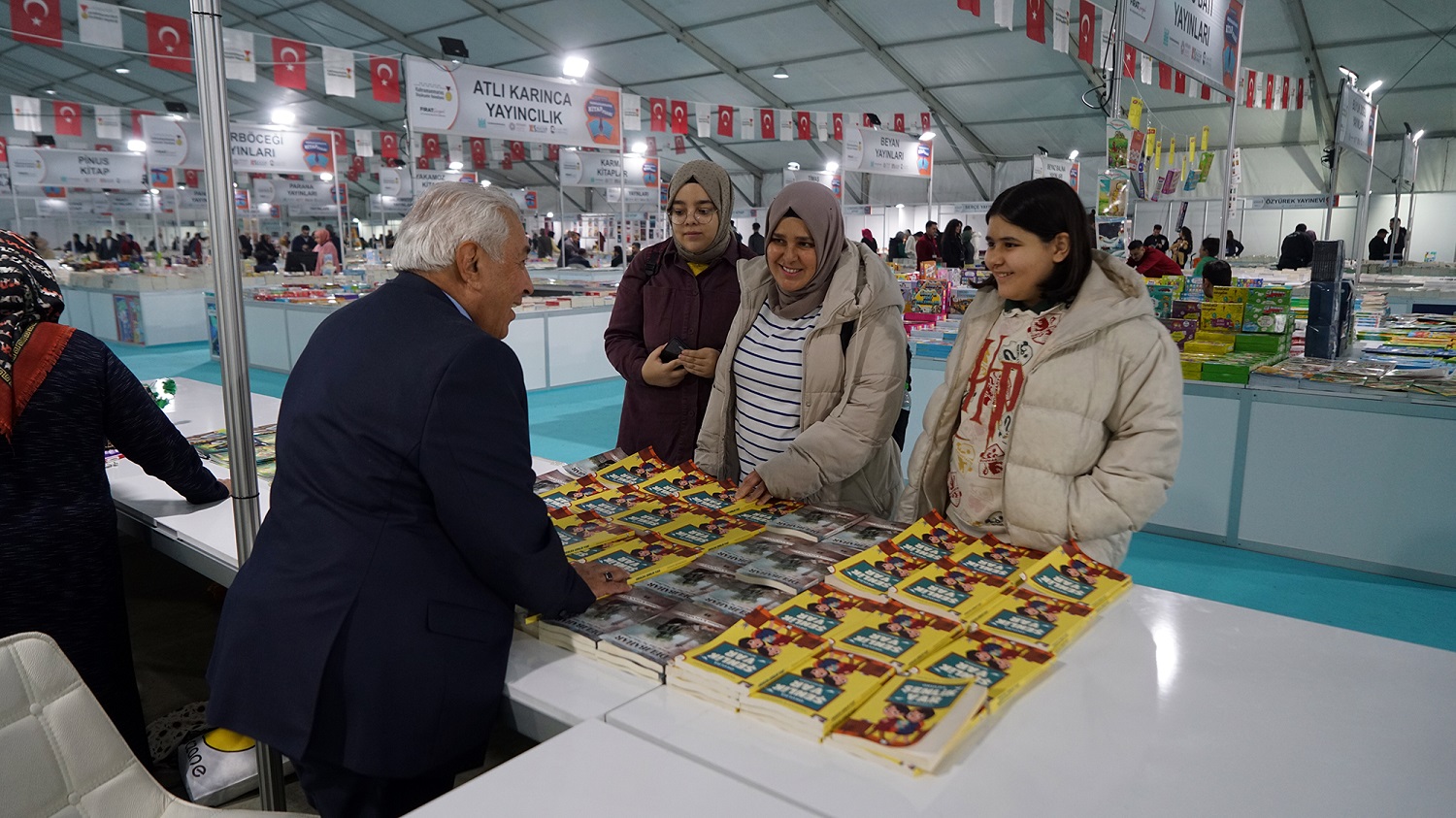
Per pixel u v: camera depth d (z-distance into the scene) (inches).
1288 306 158.4
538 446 220.2
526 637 51.3
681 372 83.2
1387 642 48.9
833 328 71.1
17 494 64.3
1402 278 410.3
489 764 84.7
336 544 42.6
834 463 68.9
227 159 52.9
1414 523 129.2
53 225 864.3
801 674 42.8
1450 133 601.9
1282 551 141.3
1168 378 55.4
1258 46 488.1
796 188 70.6
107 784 44.8
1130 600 54.4
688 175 82.8
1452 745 38.9
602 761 37.5
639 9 543.2
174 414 118.3
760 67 622.5
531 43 612.4
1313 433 135.5
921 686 41.6
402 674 41.9
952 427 66.2
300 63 217.6
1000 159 766.5
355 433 42.4
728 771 37.1
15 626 64.3
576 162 534.3
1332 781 36.2
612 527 66.1
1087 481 57.0
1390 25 452.1
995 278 61.6
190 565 71.9
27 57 705.0
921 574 54.7
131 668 73.1
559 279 502.9
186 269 470.0
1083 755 38.0
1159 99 579.5
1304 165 647.8
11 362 62.8
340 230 473.4
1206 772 36.7
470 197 46.9
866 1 506.9
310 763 44.8
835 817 33.6
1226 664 46.4
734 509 70.3
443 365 41.9
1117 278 59.1
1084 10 197.3
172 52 197.0
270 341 326.6
